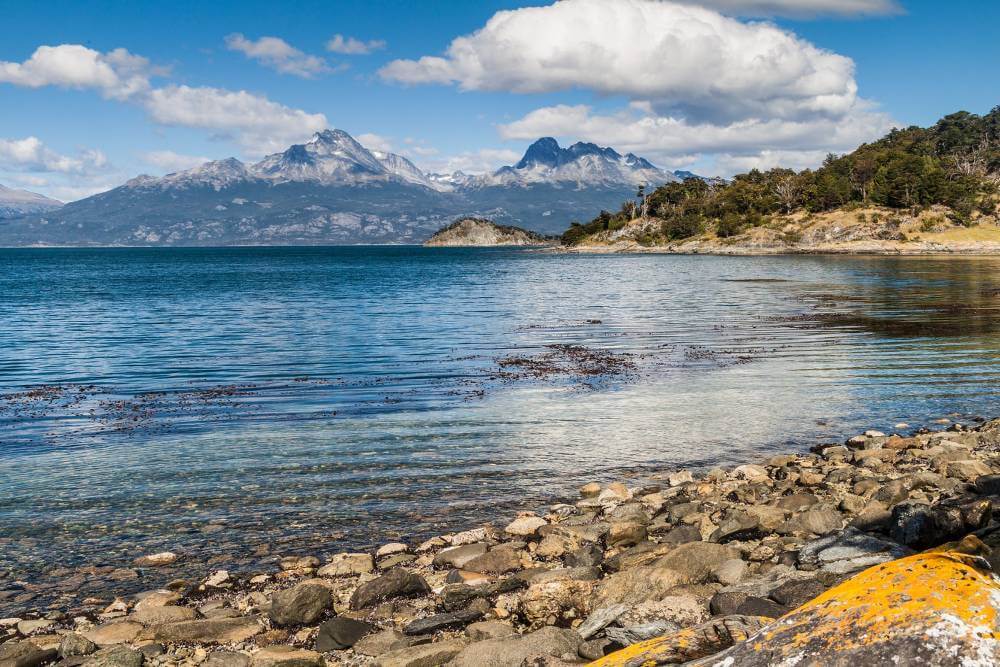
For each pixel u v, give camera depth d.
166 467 14.98
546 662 5.96
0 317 50.44
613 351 32.41
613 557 9.09
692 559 8.42
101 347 35.53
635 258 192.12
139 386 25.42
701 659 3.44
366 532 11.27
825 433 17.39
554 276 107.81
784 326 40.91
